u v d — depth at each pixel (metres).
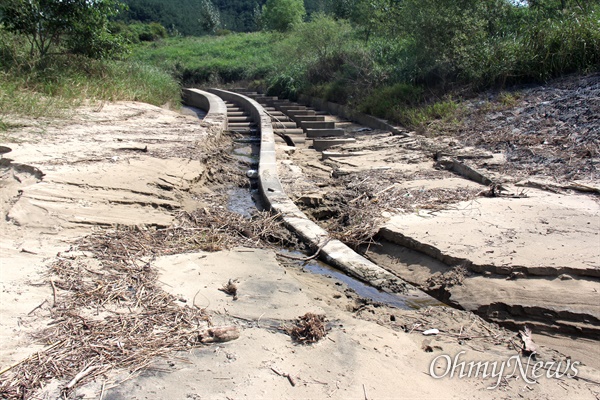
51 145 7.92
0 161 6.86
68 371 3.06
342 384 3.08
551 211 6.01
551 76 12.38
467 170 8.32
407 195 7.17
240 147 12.59
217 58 35.03
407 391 3.07
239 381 3.04
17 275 4.15
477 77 13.45
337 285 4.77
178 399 2.85
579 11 13.43
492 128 10.67
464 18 14.46
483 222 5.82
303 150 12.37
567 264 4.46
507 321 4.17
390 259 5.53
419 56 15.48
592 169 7.49
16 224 5.18
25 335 3.36
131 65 18.22
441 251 5.06
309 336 3.55
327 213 7.02
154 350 3.31
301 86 23.14
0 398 2.80
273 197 7.18
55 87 12.23
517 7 15.80
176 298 4.02
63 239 5.03
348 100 18.05
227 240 5.62
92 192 6.12
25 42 14.55
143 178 6.95
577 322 3.96
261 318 3.81
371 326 3.87
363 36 23.56
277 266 4.91
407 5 16.39
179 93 22.19
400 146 11.13
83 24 14.21
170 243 5.31
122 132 9.88
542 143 9.07
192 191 7.41
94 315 3.68
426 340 3.79
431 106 13.30
